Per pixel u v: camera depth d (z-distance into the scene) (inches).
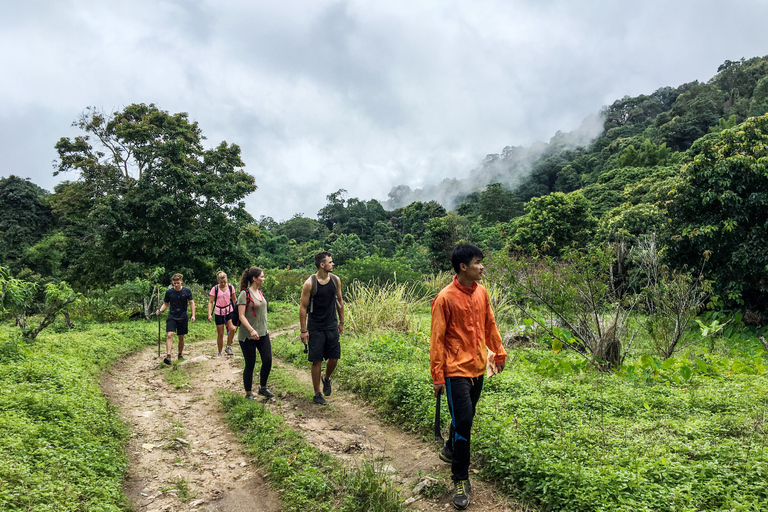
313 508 132.8
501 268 343.0
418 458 164.9
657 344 315.0
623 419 178.1
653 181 1290.6
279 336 427.8
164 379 287.7
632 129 3535.9
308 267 1875.0
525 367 276.8
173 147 735.1
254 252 2190.0
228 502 141.8
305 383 257.1
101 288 733.9
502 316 399.5
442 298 135.6
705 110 2630.4
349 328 400.5
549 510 121.6
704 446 142.2
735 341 367.6
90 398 207.5
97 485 136.3
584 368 256.7
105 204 705.6
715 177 453.4
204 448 180.9
